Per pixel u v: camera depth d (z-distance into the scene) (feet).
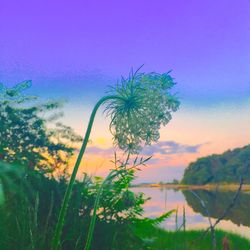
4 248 10.61
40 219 12.30
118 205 12.40
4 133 18.28
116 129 9.76
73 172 8.82
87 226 12.32
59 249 11.03
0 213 10.93
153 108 9.68
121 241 12.35
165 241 10.23
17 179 11.47
